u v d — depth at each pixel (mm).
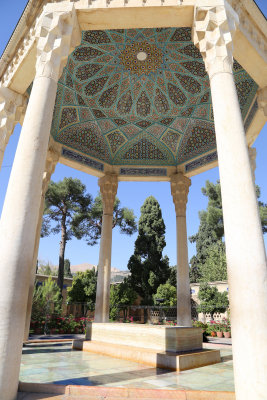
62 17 3662
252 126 6133
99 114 8070
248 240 2463
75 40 3861
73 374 3365
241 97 6402
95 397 2432
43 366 3832
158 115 8211
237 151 2787
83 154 8320
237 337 2277
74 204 16562
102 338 5395
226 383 3066
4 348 2330
